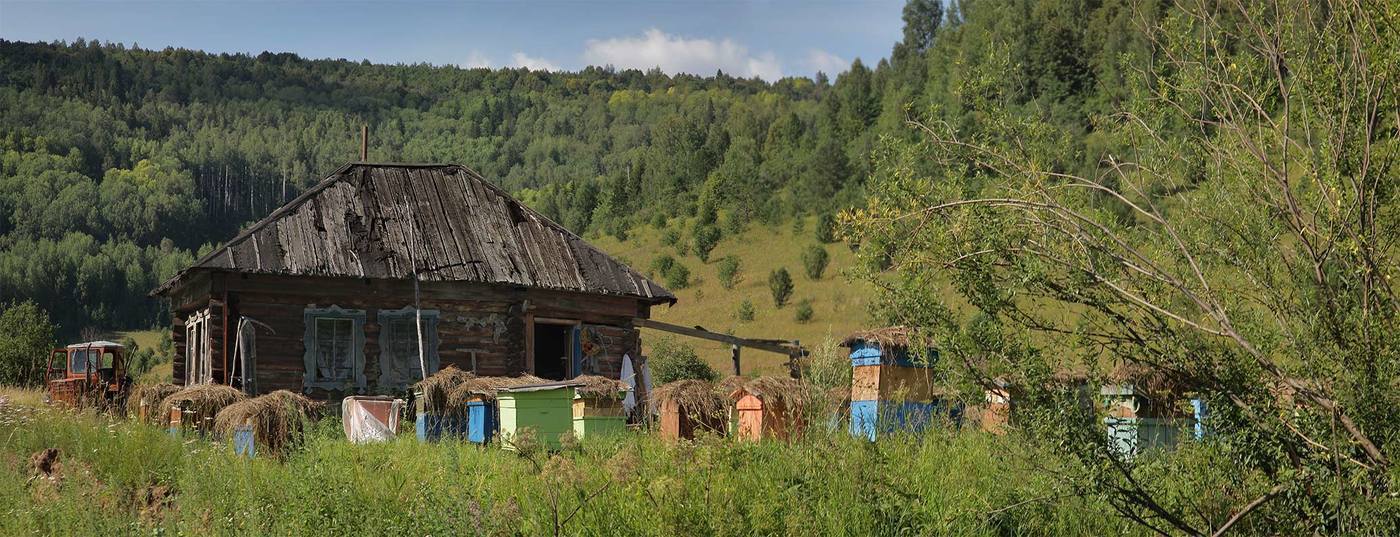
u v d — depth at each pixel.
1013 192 6.88
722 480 8.08
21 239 186.75
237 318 19.66
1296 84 6.55
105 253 186.88
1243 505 7.01
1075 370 7.46
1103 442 6.88
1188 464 7.41
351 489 7.97
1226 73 6.74
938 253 6.92
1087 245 6.70
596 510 7.52
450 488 8.04
